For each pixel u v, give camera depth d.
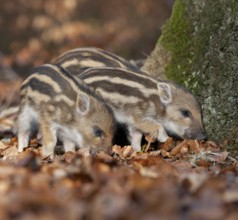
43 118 12.73
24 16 30.53
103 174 8.78
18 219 6.93
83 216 7.02
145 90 12.94
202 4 12.47
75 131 12.78
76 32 27.02
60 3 28.73
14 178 8.46
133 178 8.63
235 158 11.91
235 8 11.84
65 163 10.13
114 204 7.29
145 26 30.61
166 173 9.56
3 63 27.02
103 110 12.73
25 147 13.09
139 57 28.70
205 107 12.52
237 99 12.02
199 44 12.51
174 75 13.11
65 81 12.77
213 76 12.30
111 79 12.98
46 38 27.75
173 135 13.09
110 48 28.00
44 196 7.55
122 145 13.34
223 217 7.15
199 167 10.84
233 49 11.93
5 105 19.02
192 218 7.05
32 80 12.99
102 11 31.47
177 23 12.99
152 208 7.20
